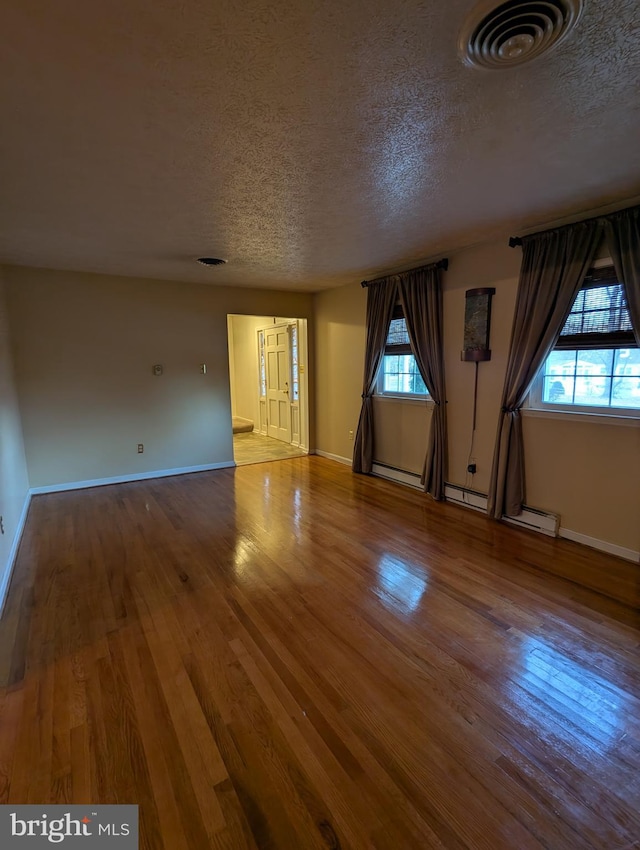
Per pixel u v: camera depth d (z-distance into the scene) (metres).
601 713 1.65
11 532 3.02
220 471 5.38
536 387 3.30
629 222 2.54
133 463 4.94
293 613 2.31
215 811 1.30
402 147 1.92
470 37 1.26
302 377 6.27
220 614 2.30
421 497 4.26
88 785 1.38
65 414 4.51
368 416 5.04
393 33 1.24
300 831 1.25
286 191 2.38
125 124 1.70
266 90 1.50
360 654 1.98
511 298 3.33
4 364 3.54
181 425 5.20
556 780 1.39
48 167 2.07
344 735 1.56
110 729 1.59
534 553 2.96
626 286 2.59
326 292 5.68
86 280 4.49
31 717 1.65
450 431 4.04
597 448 2.91
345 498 4.26
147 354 4.90
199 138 1.82
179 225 2.95
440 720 1.62
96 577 2.71
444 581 2.61
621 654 1.96
